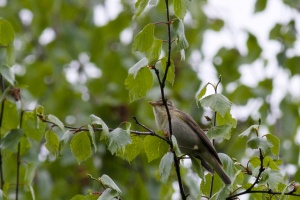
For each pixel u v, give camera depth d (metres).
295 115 14.98
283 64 15.09
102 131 7.53
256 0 15.40
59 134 12.02
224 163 8.19
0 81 9.86
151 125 14.40
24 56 17.23
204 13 16.86
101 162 14.31
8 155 9.34
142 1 7.43
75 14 17.83
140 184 14.10
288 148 14.16
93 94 15.63
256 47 15.73
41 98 15.88
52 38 17.47
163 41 7.49
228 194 7.64
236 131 14.16
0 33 9.02
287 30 15.48
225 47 16.44
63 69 16.41
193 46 16.56
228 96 14.98
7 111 9.12
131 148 7.96
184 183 11.62
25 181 9.09
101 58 16.52
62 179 14.32
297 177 13.59
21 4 17.75
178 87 16.14
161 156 7.94
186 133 9.24
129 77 7.66
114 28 17.14
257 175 7.77
